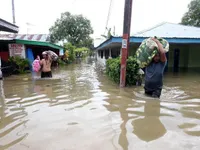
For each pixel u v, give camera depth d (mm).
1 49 13266
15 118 3832
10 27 9727
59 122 3594
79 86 7320
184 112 4113
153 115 3939
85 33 40500
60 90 6547
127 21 6539
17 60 11812
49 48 19281
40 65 9742
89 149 2623
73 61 29000
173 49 15602
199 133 3094
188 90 6523
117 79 7820
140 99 5211
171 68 14680
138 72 7109
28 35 21219
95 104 4750
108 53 22781
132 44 12727
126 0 6438
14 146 2727
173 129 3252
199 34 12938
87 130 3230
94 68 16375
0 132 3191
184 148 2625
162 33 13102
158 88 5430
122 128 3303
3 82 8406
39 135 3064
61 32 38094
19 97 5574
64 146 2711
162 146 2686
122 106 4566
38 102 5004
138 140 2867
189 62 15594
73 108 4438
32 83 8094
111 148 2645
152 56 5273
